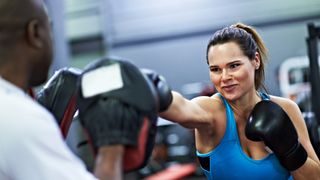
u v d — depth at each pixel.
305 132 1.61
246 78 1.45
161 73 8.08
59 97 1.27
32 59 0.91
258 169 1.49
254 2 7.52
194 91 7.15
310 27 2.37
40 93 1.31
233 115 1.55
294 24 7.22
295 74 5.96
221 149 1.53
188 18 7.93
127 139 0.86
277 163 1.50
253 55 1.49
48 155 0.79
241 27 1.60
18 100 0.83
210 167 1.56
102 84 0.91
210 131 1.54
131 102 0.88
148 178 5.55
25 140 0.78
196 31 7.88
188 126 1.46
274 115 1.40
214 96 1.61
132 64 0.94
